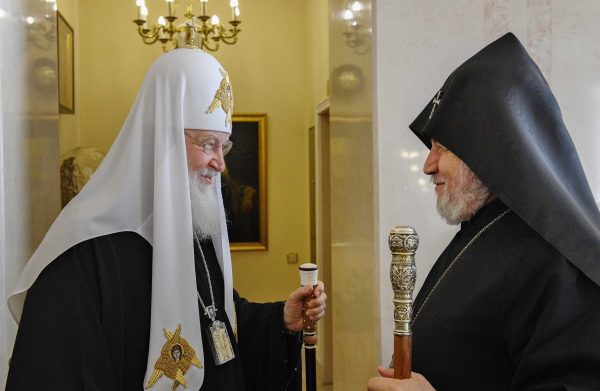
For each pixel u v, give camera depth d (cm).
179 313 154
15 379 138
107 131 668
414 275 120
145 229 160
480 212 150
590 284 119
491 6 280
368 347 297
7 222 225
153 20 673
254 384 198
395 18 277
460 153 142
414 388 118
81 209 156
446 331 138
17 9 241
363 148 295
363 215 298
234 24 578
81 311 145
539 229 125
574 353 112
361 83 298
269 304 202
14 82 236
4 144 225
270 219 703
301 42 702
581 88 285
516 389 121
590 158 285
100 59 668
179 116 161
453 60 279
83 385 139
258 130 698
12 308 160
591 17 284
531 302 125
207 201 172
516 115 139
